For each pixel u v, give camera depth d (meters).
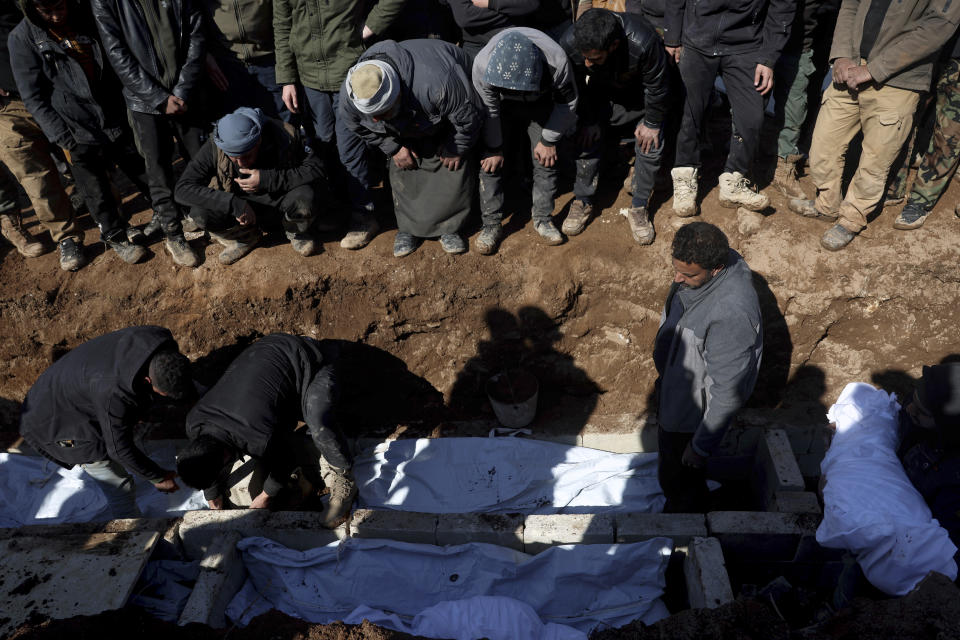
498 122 3.89
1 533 3.54
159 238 4.77
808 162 4.76
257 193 4.16
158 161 4.22
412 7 4.38
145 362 3.57
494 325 4.62
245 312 4.58
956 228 4.32
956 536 2.74
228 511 3.69
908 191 4.53
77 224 4.95
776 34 3.74
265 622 2.88
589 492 4.37
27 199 5.29
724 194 4.39
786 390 4.71
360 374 4.89
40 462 4.81
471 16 4.17
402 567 3.54
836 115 4.02
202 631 2.86
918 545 2.67
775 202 4.60
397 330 4.69
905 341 4.45
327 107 4.35
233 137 3.76
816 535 3.05
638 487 4.37
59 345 4.71
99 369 3.56
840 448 3.14
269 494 4.18
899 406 3.28
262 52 4.27
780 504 3.55
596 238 4.52
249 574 3.62
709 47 3.85
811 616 3.24
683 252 3.06
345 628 2.84
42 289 4.56
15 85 4.12
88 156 4.20
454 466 4.53
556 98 3.74
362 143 4.30
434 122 3.72
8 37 3.82
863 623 2.40
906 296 4.30
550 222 4.48
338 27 3.95
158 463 4.84
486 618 3.08
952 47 3.69
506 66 3.44
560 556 3.44
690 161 4.28
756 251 4.37
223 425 3.57
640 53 3.57
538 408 4.85
